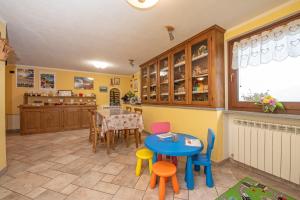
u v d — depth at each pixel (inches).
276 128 76.2
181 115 123.3
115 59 173.2
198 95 112.2
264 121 83.4
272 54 77.5
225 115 101.4
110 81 271.1
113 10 77.9
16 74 199.5
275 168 75.3
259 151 82.0
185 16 83.7
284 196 66.4
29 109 183.8
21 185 76.3
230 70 100.2
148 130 176.6
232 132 98.2
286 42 72.7
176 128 128.4
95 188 73.7
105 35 107.9
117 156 114.0
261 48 81.7
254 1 71.4
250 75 91.8
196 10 77.9
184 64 124.3
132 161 104.9
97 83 258.8
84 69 233.3
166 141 78.5
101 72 257.3
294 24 69.8
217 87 97.4
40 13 80.6
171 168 68.1
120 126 124.8
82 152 122.4
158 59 156.6
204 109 102.3
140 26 94.7
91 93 253.0
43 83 215.0
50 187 74.6
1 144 86.2
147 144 73.9
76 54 153.6
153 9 76.9
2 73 87.1
